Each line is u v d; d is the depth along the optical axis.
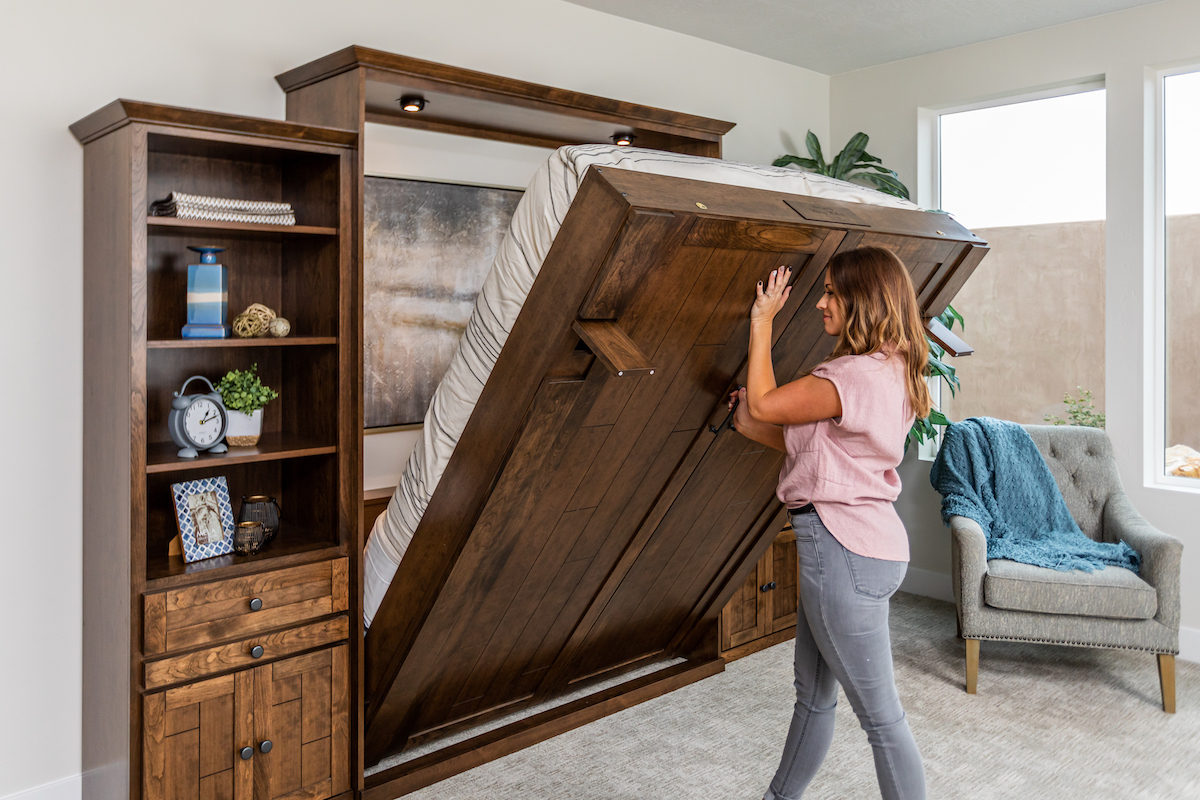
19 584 2.04
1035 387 3.74
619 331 1.62
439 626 2.13
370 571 2.23
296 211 2.25
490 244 2.96
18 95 1.97
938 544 3.92
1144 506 3.25
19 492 2.03
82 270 2.08
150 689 1.83
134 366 1.81
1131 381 3.27
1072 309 3.61
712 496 2.38
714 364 1.94
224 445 2.07
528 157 3.02
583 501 2.06
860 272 1.76
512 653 2.45
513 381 1.74
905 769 1.81
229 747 1.95
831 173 3.78
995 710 2.73
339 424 2.10
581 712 2.65
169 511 2.19
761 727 2.63
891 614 3.70
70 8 2.03
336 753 2.14
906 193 3.76
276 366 2.34
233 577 1.95
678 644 3.10
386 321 2.74
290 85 2.28
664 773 2.36
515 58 2.92
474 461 1.87
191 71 2.21
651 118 2.74
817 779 2.31
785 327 1.99
